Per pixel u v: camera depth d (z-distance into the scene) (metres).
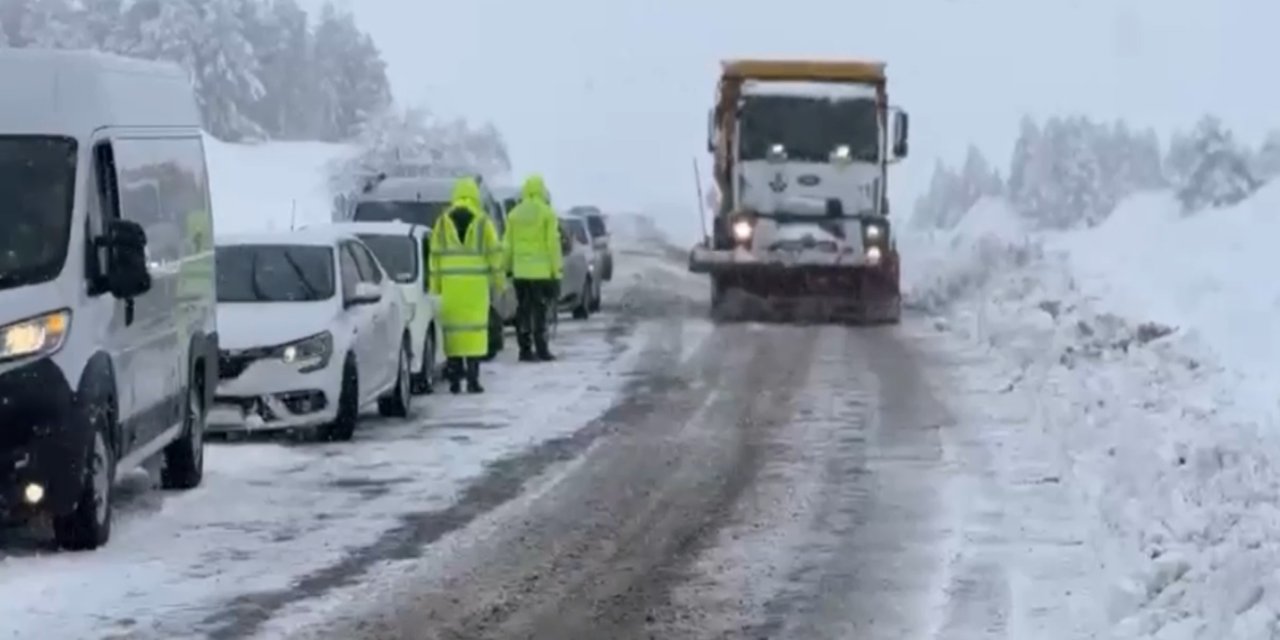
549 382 36.31
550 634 15.94
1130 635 15.28
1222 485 20.88
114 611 16.61
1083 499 22.52
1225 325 44.25
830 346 44.03
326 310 27.88
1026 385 34.72
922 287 61.28
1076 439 26.67
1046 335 41.84
